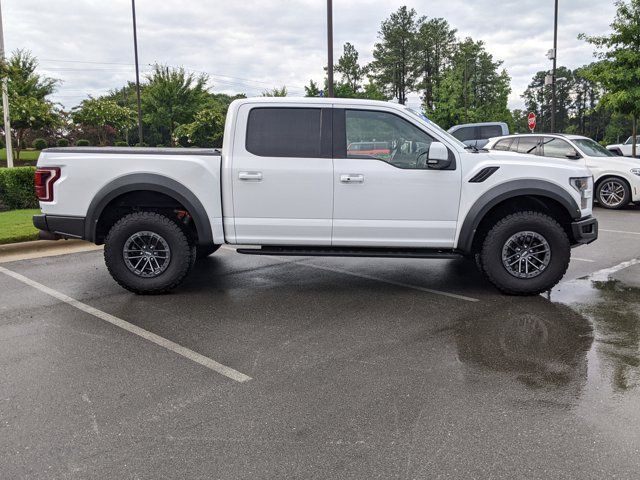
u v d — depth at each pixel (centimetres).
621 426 319
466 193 566
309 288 625
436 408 343
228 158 570
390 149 570
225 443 305
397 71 6688
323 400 355
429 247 583
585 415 333
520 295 587
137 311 543
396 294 600
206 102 4200
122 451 298
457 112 3575
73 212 584
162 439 310
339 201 569
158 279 587
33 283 648
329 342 457
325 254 579
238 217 576
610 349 436
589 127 9800
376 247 590
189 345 452
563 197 561
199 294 602
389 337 468
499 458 289
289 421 329
